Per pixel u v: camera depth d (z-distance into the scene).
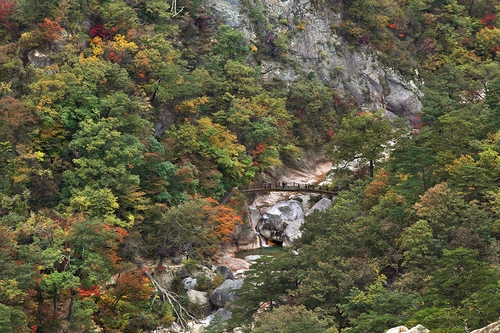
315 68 163.50
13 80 122.81
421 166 103.44
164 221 111.69
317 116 155.38
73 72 122.69
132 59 134.00
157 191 119.50
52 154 117.19
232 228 119.38
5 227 94.81
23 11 130.88
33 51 128.00
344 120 134.38
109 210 109.81
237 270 119.50
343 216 104.62
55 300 91.50
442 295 76.56
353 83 166.00
